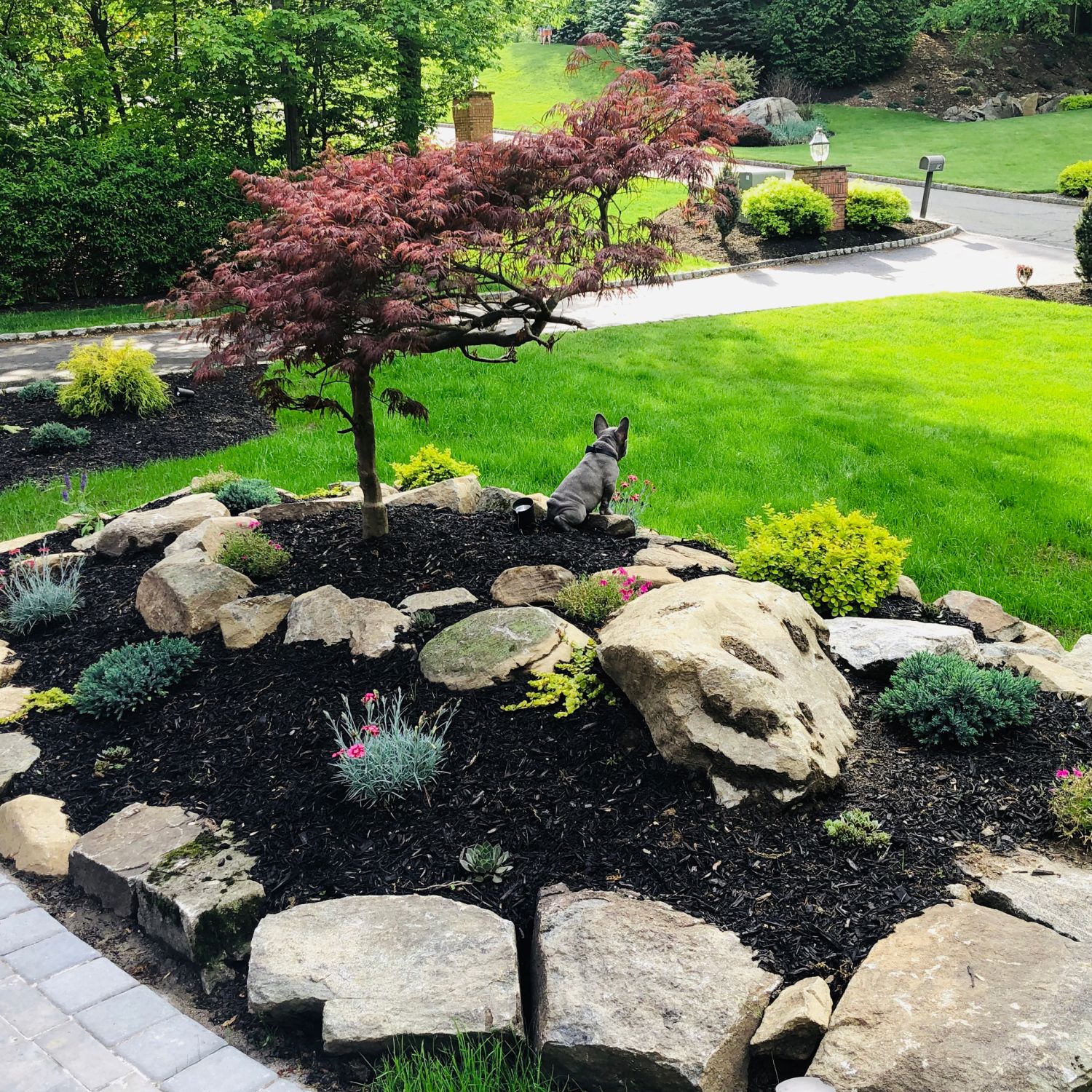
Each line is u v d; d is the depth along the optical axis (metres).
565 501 6.86
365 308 5.03
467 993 3.19
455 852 3.91
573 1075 3.03
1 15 21.02
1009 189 27.42
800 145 36.03
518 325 12.93
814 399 11.70
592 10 45.28
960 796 4.03
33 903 3.96
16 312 18.94
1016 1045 2.78
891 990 3.02
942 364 13.31
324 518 7.17
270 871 3.91
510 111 40.06
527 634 5.05
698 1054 2.90
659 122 5.58
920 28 41.50
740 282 19.31
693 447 9.94
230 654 5.49
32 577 6.47
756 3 42.91
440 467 8.20
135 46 22.33
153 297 20.17
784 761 3.88
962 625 6.17
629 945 3.29
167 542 7.24
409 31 20.58
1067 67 41.94
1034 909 3.36
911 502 8.46
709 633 4.34
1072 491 8.62
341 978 3.28
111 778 4.65
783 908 3.47
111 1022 3.32
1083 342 14.26
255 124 23.02
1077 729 4.46
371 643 5.28
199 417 12.09
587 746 4.36
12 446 11.10
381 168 5.52
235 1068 3.12
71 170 18.92
